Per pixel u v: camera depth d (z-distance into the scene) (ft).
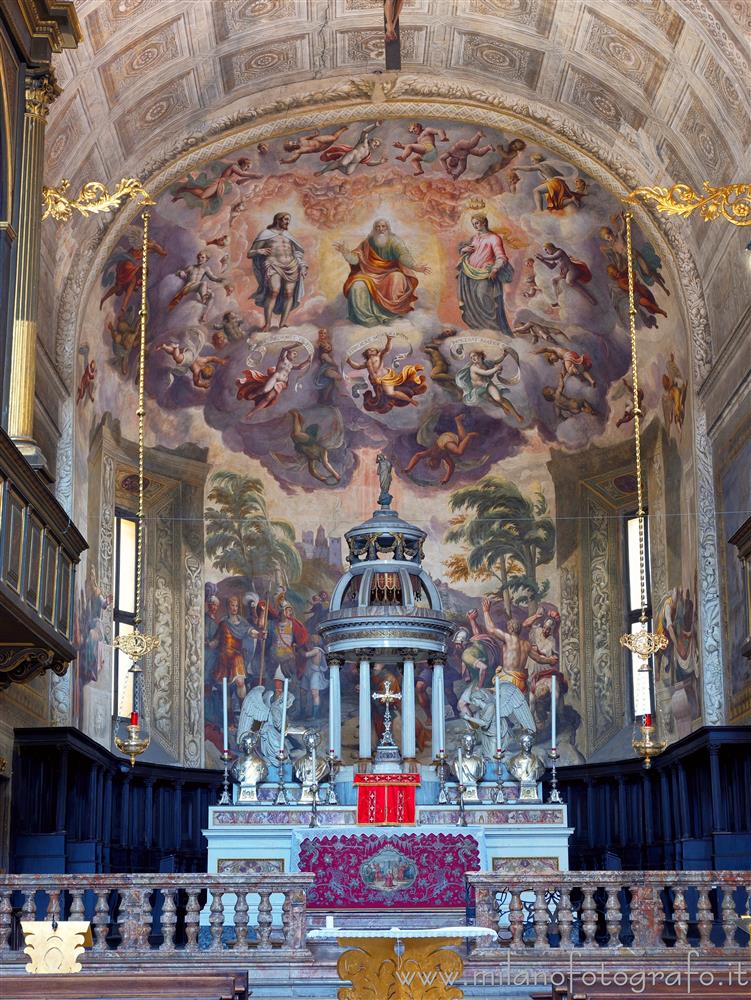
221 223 91.86
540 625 97.76
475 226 94.79
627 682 94.89
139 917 53.01
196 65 80.64
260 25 79.97
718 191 59.47
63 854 70.79
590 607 96.84
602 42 79.10
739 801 74.90
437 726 80.12
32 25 57.52
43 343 77.05
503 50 83.20
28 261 56.03
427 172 92.43
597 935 77.36
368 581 81.97
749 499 75.51
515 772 77.41
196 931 52.85
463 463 100.37
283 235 94.48
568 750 95.61
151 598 93.97
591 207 89.71
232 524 97.96
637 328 92.38
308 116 87.66
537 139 87.86
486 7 80.02
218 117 85.87
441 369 99.55
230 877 53.16
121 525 93.30
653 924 52.42
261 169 90.33
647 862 87.66
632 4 74.69
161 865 80.33
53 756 72.95
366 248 96.27
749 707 75.56
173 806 92.07
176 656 94.53
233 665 96.17
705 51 73.72
